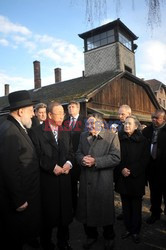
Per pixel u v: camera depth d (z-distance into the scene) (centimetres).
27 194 225
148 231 342
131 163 312
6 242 217
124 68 1542
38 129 283
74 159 307
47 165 263
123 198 327
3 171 203
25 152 230
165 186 366
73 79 1780
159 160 363
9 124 224
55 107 283
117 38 1501
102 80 1321
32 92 1964
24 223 218
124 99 1459
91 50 1627
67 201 278
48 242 278
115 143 294
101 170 287
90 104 1148
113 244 285
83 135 318
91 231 297
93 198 282
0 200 208
